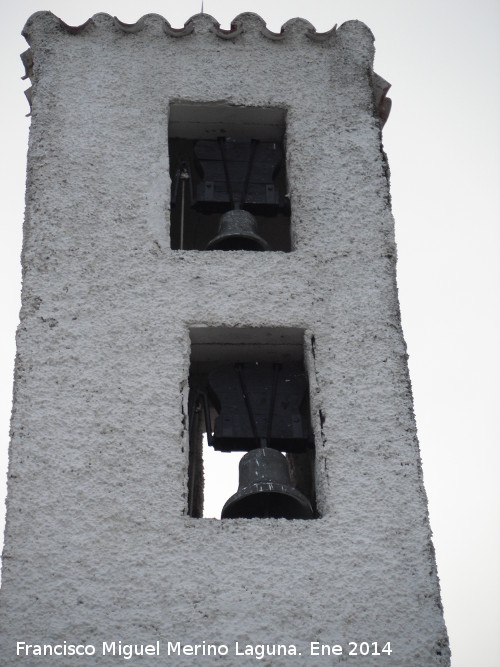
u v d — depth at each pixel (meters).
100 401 7.69
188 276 8.34
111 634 6.79
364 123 9.47
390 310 8.31
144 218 8.67
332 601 6.98
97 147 9.05
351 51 9.96
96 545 7.10
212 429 9.23
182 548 7.12
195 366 8.66
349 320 8.24
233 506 7.79
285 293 8.34
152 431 7.60
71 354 7.89
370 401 7.86
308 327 8.20
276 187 9.55
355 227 8.77
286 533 7.22
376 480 7.50
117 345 7.96
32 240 8.45
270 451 8.00
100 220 8.62
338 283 8.42
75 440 7.51
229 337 8.27
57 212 8.62
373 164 9.20
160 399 7.75
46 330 7.98
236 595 6.97
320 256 8.56
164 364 7.91
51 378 7.77
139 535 7.16
